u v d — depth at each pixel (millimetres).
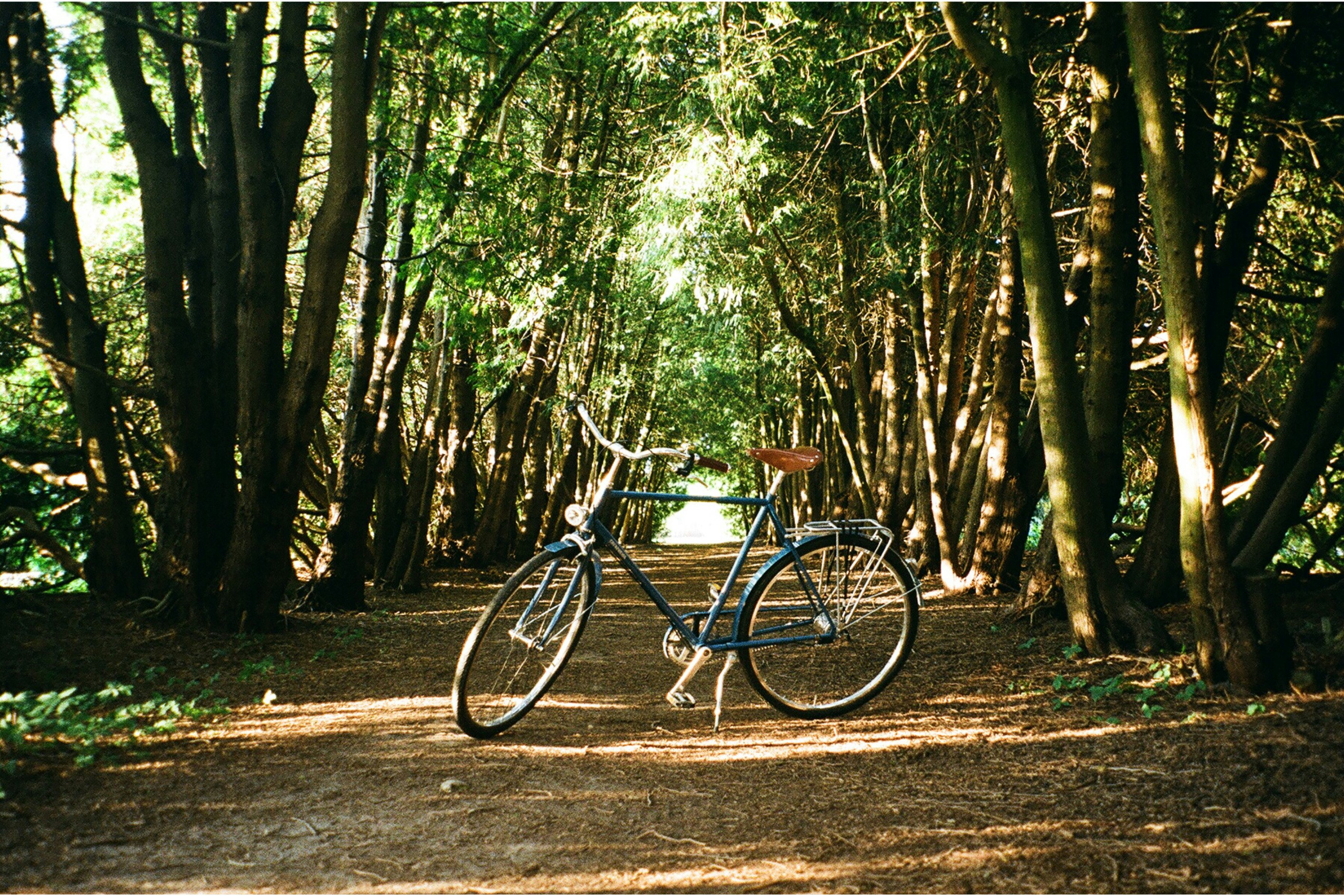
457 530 14508
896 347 13219
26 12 6309
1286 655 4062
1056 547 6410
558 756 3701
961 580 9016
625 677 5422
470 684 3896
